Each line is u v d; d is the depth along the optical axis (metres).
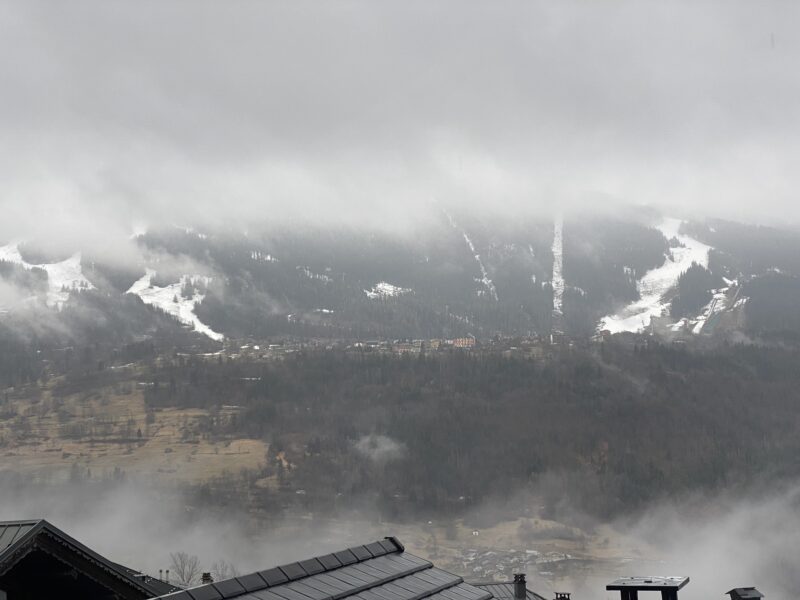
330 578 38.12
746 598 39.06
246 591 34.47
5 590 37.09
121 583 39.00
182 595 32.69
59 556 37.56
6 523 37.56
